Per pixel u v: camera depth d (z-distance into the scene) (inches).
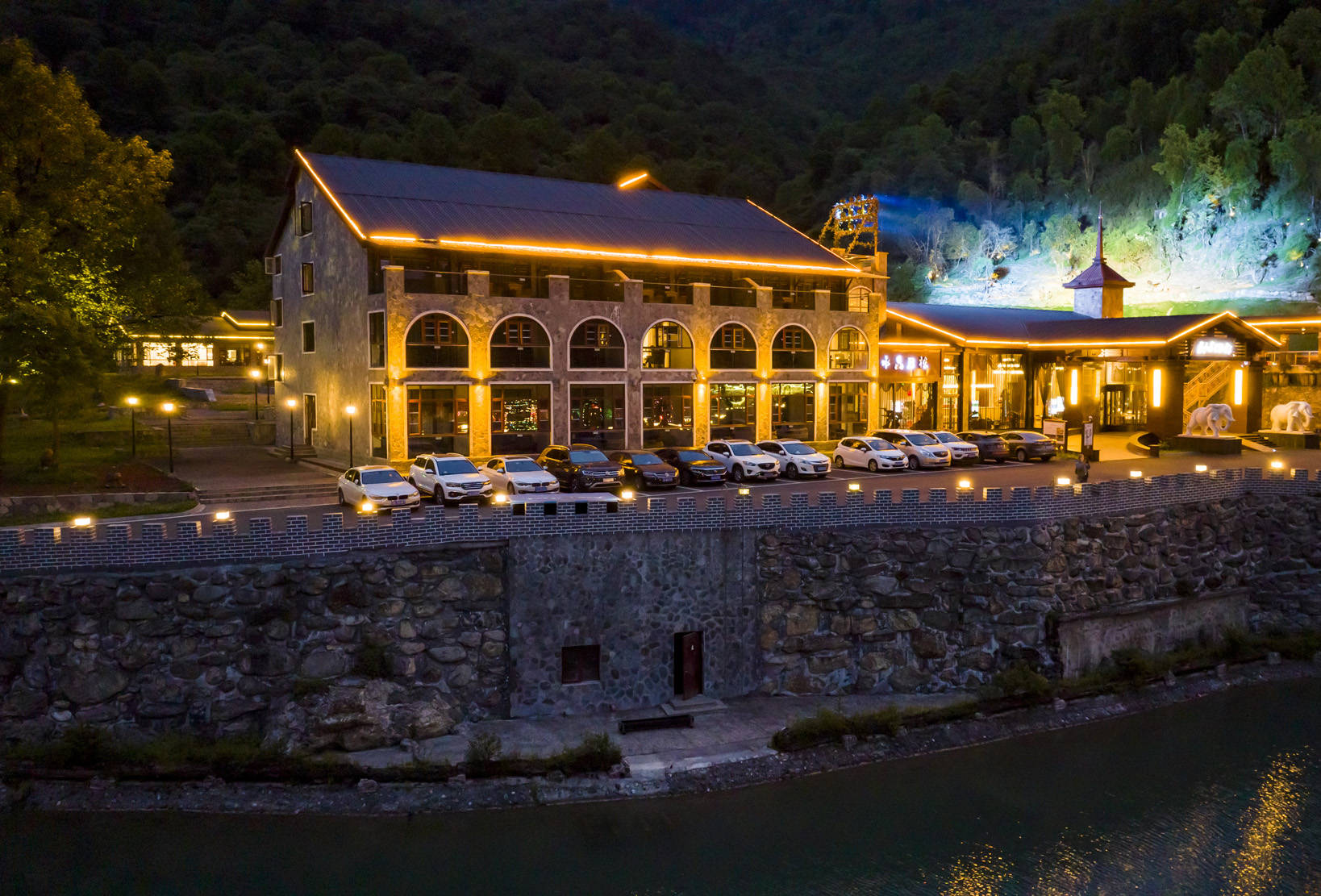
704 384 1829.5
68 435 1786.4
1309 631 1180.5
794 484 1457.9
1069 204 4921.3
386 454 1537.9
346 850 713.0
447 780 787.4
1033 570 1013.2
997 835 756.6
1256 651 1115.3
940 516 1007.0
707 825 758.5
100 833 721.6
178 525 816.3
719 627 951.6
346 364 1672.0
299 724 811.4
